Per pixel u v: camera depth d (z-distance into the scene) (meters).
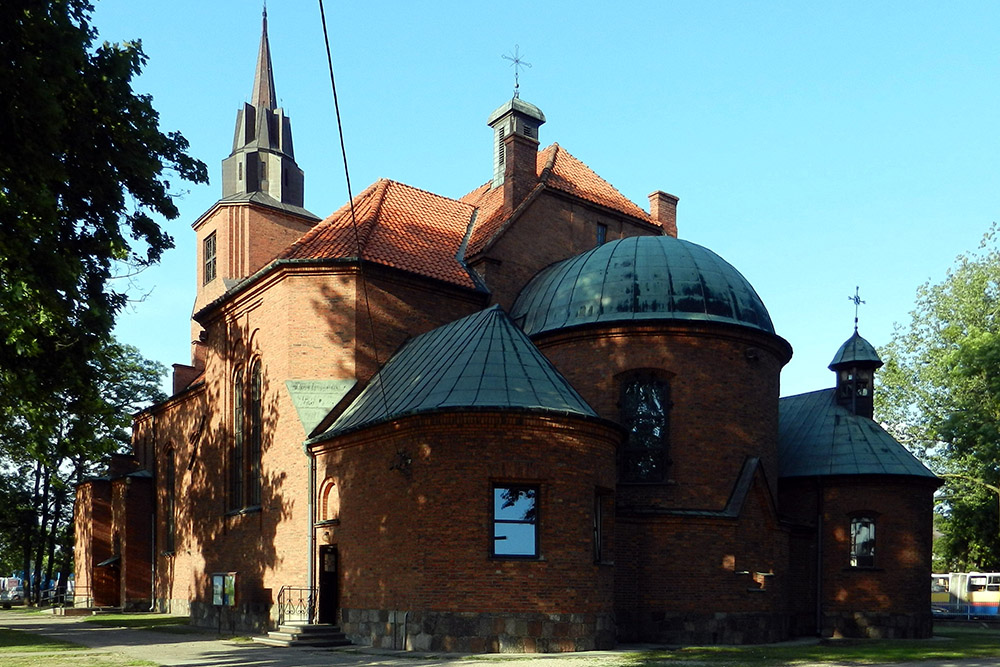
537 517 22.73
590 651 22.47
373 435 24.75
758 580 27.33
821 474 32.25
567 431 23.16
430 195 37.56
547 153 39.84
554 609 22.16
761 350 29.77
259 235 41.69
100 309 18.78
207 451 35.66
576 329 29.09
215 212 42.69
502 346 24.52
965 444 41.84
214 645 24.47
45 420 19.59
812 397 36.62
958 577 53.03
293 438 28.67
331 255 30.02
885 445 32.94
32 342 16.88
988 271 48.84
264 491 30.11
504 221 34.59
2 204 16.03
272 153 43.38
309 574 26.98
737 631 26.78
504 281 33.84
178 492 41.69
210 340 35.84
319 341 29.59
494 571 21.92
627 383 28.78
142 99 18.88
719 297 29.25
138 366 55.03
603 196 39.47
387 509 23.95
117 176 18.75
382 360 30.00
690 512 26.95
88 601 48.00
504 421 22.58
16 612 49.03
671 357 28.25
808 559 32.09
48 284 17.31
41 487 60.34
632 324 28.33
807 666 19.30
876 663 20.31
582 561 22.89
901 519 31.77
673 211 42.50
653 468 28.06
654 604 26.25
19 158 16.03
